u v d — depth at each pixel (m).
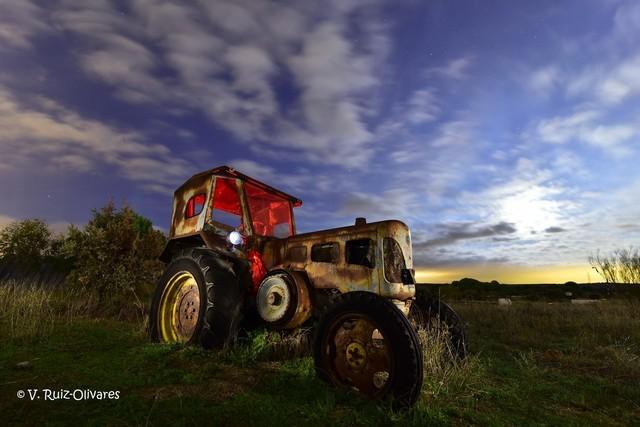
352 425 2.45
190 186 5.17
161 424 2.29
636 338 6.03
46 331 4.98
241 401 2.70
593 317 8.21
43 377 3.12
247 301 4.29
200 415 2.44
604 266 11.38
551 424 2.73
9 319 5.41
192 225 4.91
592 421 2.88
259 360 3.79
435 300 4.33
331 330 3.27
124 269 8.23
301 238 4.20
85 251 8.21
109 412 2.44
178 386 2.99
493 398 3.21
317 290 3.95
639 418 2.98
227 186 5.11
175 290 4.79
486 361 4.50
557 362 4.73
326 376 3.18
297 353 3.90
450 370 3.55
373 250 3.52
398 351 2.80
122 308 7.13
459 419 2.69
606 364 4.50
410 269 3.56
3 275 9.72
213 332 3.97
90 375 3.20
